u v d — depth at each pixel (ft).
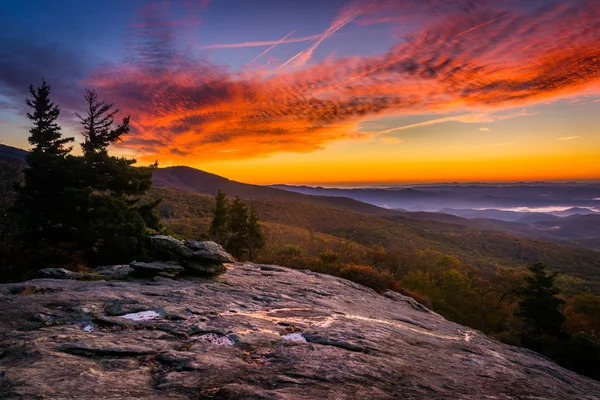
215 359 21.70
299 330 31.01
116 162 103.09
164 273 48.91
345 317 39.34
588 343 88.43
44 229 89.61
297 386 18.75
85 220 86.89
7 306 29.27
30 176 94.07
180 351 22.86
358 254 197.98
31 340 22.43
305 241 318.86
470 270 256.32
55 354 20.45
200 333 27.32
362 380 20.47
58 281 41.68
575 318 173.37
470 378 24.43
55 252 71.97
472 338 45.52
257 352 24.08
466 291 183.73
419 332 39.93
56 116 132.05
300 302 44.50
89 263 77.15
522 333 112.98
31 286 37.22
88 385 16.81
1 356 19.94
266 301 42.50
